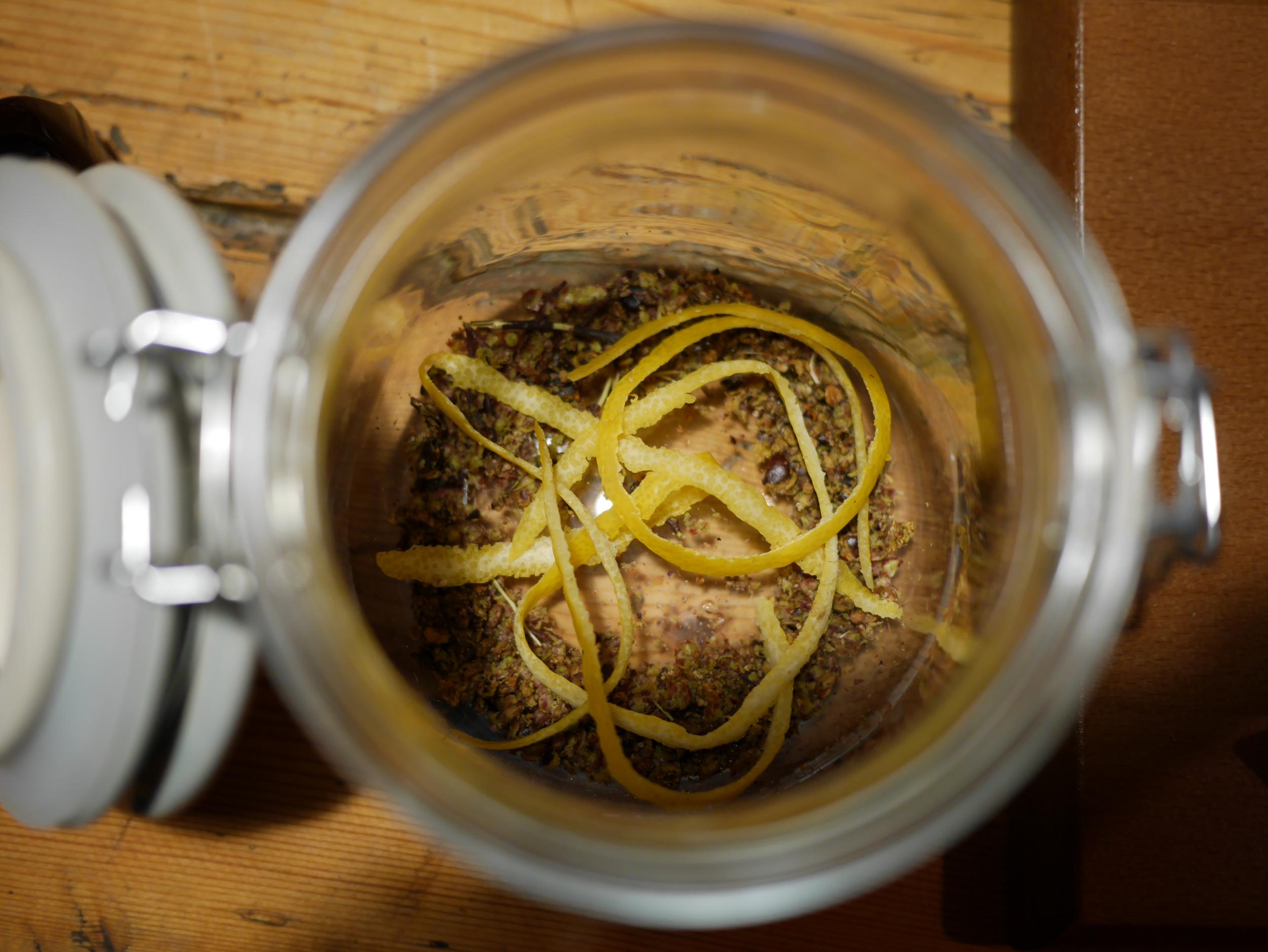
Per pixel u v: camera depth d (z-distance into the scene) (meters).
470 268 0.15
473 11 0.17
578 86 0.11
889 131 0.11
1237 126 0.15
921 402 0.15
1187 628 0.15
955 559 0.15
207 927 0.17
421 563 0.15
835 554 0.14
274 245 0.17
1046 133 0.16
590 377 0.16
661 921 0.10
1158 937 0.15
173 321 0.10
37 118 0.15
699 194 0.14
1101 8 0.15
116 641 0.11
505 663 0.15
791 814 0.11
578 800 0.13
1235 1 0.15
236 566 0.11
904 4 0.17
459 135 0.11
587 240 0.15
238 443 0.10
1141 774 0.15
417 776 0.10
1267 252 0.15
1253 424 0.15
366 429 0.15
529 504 0.15
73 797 0.11
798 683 0.15
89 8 0.17
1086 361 0.11
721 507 0.16
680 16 0.17
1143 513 0.11
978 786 0.10
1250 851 0.15
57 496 0.10
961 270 0.12
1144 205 0.15
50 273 0.11
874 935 0.17
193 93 0.17
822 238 0.15
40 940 0.17
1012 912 0.17
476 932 0.17
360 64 0.17
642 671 0.15
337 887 0.17
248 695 0.12
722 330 0.15
